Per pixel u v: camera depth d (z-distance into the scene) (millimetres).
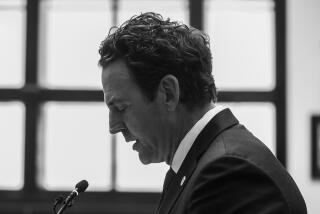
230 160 1915
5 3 9367
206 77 2195
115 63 2166
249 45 9188
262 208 1828
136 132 2207
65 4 9375
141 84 2135
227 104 9086
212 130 2162
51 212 9062
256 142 2117
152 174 9133
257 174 1881
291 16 8844
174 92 2131
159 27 2180
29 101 9203
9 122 9281
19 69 9352
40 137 9281
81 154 9227
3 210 9094
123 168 9164
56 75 9367
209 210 1871
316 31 8781
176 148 2225
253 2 9211
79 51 9359
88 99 9195
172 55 2121
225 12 9234
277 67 9023
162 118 2178
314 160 8664
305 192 8672
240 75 9164
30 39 9281
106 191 9117
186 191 2066
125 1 9320
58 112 9273
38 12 9297
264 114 9047
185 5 9305
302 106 8781
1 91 9227
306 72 8789
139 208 9016
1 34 9344
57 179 9250
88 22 9352
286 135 8875
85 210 9008
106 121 9211
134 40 2133
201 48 2197
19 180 9273
